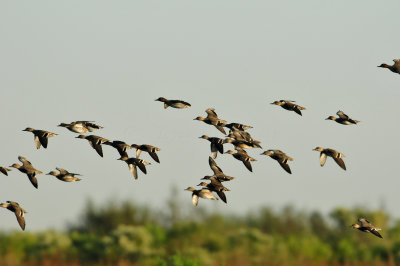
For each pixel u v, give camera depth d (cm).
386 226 5369
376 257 5194
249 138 3500
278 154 3338
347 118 3316
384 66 3041
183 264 4244
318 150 3189
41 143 3259
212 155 3447
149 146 3338
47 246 5400
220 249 5034
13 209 3075
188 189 3266
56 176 3266
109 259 5212
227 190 3284
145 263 5075
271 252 5041
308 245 5200
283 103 3406
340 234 5462
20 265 5259
